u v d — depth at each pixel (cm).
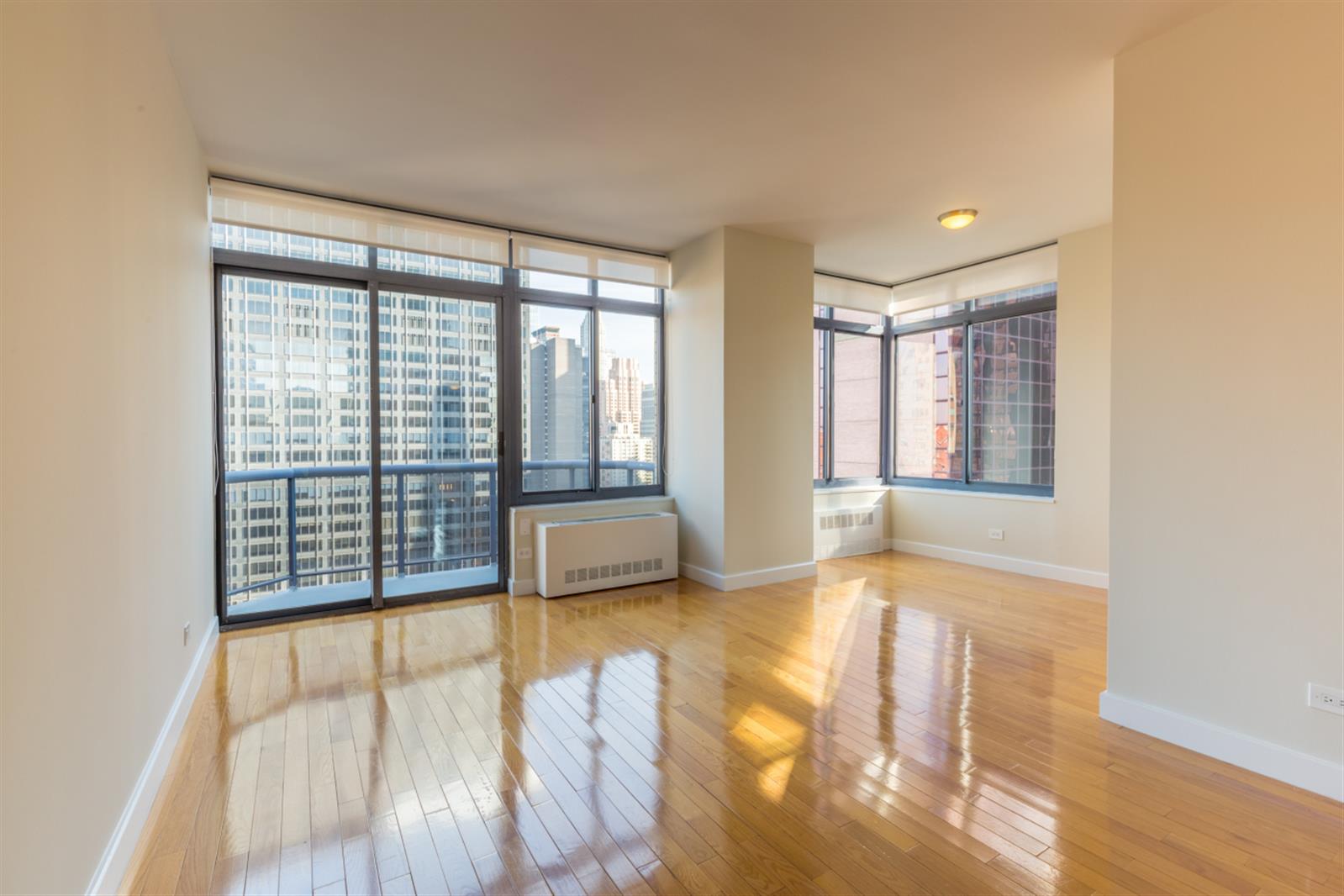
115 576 173
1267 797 204
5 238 116
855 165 351
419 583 450
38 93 130
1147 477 242
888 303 635
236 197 357
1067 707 272
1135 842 182
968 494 565
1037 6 218
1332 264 199
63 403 141
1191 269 229
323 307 409
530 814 198
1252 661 218
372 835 187
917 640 359
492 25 227
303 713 267
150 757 203
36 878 124
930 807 200
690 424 503
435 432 450
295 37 234
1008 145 327
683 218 439
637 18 224
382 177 362
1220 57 220
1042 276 501
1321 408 202
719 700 280
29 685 123
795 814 197
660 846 182
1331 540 201
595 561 471
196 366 301
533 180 370
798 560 510
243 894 163
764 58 249
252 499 393
